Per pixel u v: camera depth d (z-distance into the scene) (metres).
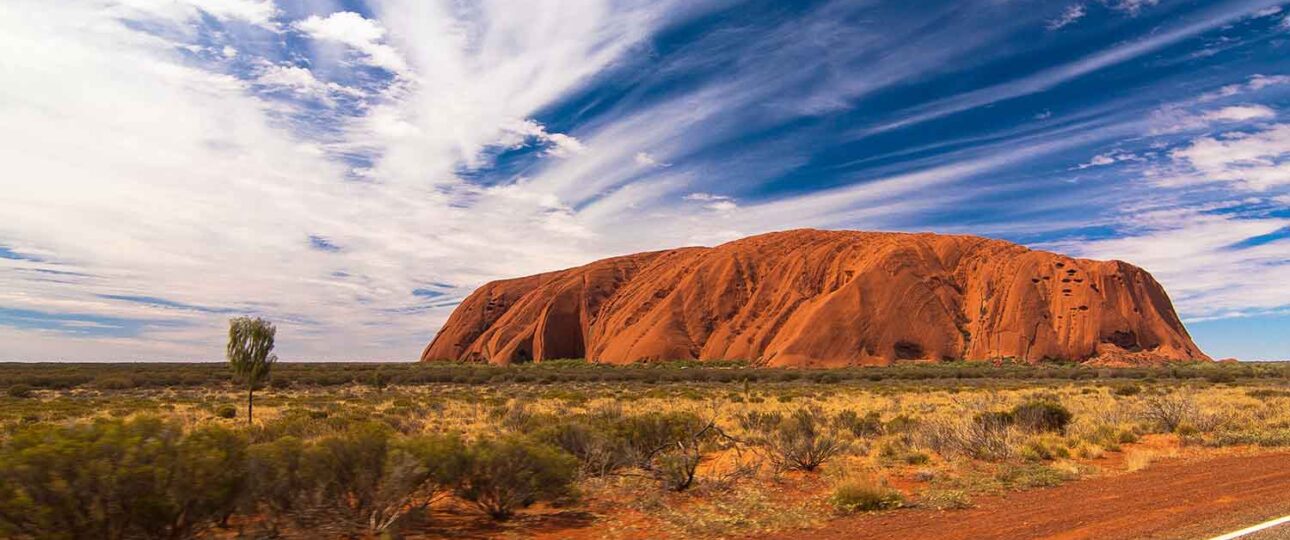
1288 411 24.72
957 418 21.66
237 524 8.46
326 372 87.19
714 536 8.60
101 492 6.62
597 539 8.66
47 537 6.41
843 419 21.94
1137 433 19.81
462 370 96.19
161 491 6.91
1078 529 8.00
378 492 8.68
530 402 38.34
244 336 24.52
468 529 9.22
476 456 9.72
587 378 77.19
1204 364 105.31
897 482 12.39
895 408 32.28
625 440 13.87
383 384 61.38
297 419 21.20
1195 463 13.66
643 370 96.00
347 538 8.47
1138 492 10.41
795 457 14.26
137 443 7.01
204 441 7.63
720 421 25.38
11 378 64.88
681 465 12.20
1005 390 48.91
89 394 52.69
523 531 9.11
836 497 10.37
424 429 23.34
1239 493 9.97
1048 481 11.77
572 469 10.59
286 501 8.36
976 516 9.12
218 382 68.38
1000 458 14.59
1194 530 7.69
